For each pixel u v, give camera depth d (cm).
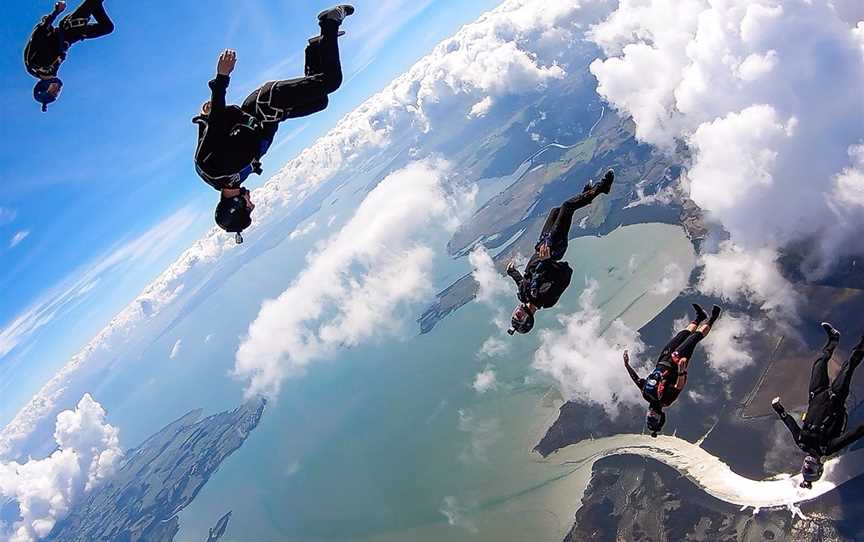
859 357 1336
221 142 725
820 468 1305
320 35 780
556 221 1052
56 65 820
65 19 812
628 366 1280
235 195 776
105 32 842
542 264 1039
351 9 784
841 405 1316
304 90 752
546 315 12469
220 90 722
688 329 1291
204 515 14088
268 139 773
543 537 8538
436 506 10225
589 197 1037
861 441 7244
